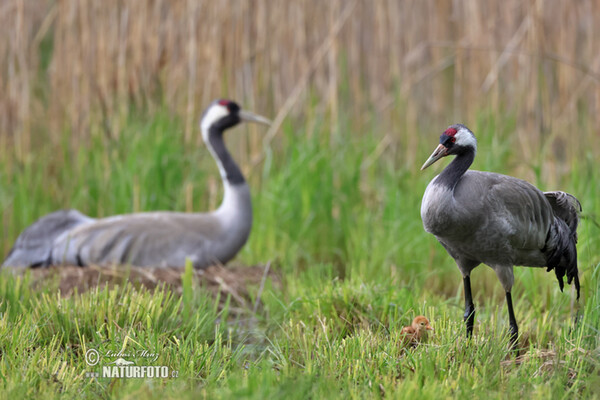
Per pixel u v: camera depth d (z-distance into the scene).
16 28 14.16
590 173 11.64
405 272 11.59
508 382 6.75
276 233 13.07
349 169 13.70
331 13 14.34
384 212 12.82
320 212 13.12
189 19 13.99
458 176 7.99
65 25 14.23
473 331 8.61
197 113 14.20
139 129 13.91
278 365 7.46
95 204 13.70
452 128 8.03
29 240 11.91
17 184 13.67
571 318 8.61
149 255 11.48
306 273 11.48
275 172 14.27
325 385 6.46
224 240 11.79
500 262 8.38
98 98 14.08
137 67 14.03
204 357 7.34
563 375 6.91
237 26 14.20
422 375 6.88
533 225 8.30
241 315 10.20
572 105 13.74
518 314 9.41
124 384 6.70
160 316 8.56
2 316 8.44
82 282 10.57
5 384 6.56
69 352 7.76
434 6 16.34
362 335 7.75
